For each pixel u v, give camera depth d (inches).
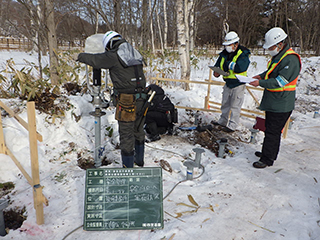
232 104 180.4
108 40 105.4
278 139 131.6
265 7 1171.3
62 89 201.2
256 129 170.6
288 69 118.7
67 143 149.0
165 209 99.6
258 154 151.3
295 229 91.3
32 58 413.1
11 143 133.4
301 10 938.1
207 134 182.4
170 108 167.3
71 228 88.6
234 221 94.5
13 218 97.5
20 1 211.5
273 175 129.4
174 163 139.3
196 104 237.5
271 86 121.3
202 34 1187.9
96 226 86.4
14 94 181.6
